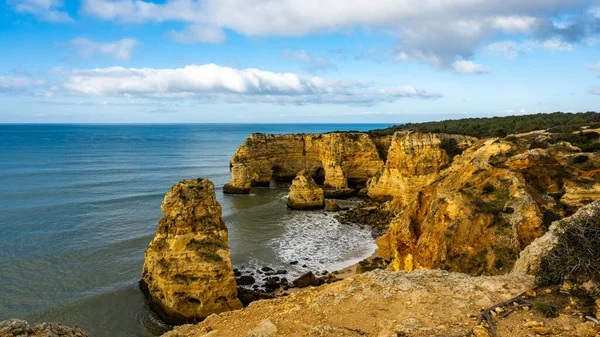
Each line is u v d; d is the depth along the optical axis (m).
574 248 10.05
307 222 54.25
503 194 23.86
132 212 54.03
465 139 62.72
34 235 42.72
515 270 12.98
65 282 31.72
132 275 33.34
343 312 10.35
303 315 10.52
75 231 44.53
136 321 26.67
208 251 26.95
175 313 26.23
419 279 12.01
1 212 51.62
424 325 9.04
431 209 26.20
